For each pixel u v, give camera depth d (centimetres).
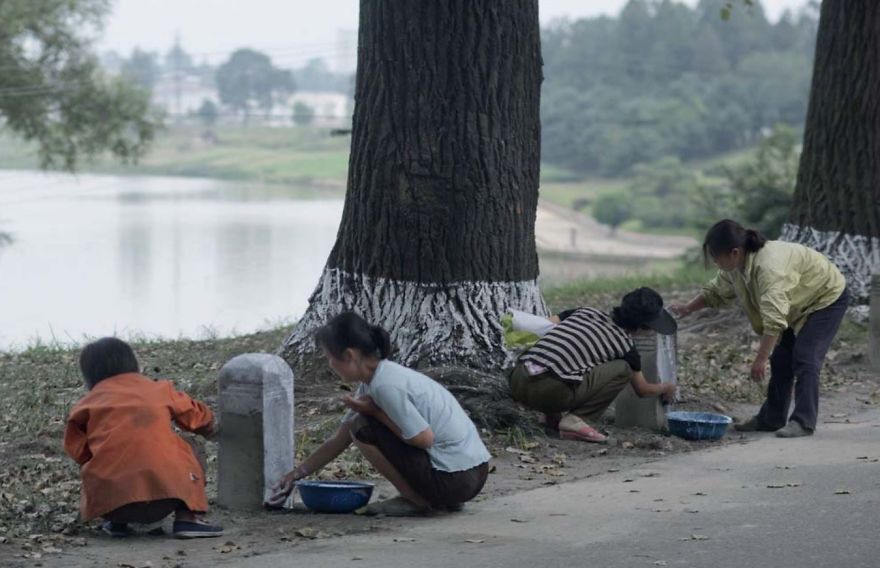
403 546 759
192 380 1384
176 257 5356
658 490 906
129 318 3369
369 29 1248
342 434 851
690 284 2330
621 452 1055
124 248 5753
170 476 787
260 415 855
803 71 15050
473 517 840
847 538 748
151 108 4938
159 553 758
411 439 814
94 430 793
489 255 1231
